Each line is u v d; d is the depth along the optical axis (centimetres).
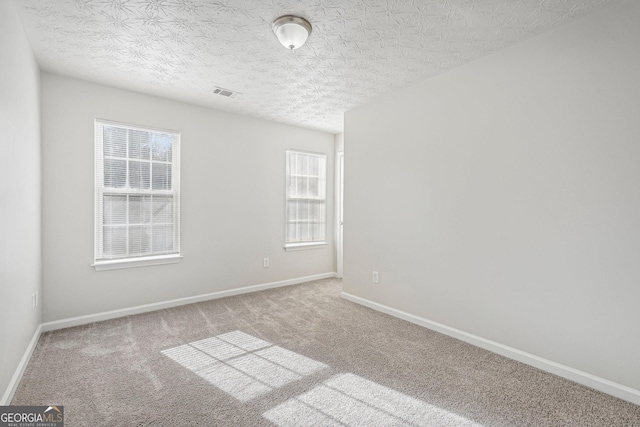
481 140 260
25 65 221
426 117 304
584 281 205
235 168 411
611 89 193
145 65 276
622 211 190
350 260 391
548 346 222
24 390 196
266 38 232
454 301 281
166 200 359
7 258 177
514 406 185
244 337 281
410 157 319
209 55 258
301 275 485
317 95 345
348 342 271
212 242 392
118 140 327
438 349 258
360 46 243
